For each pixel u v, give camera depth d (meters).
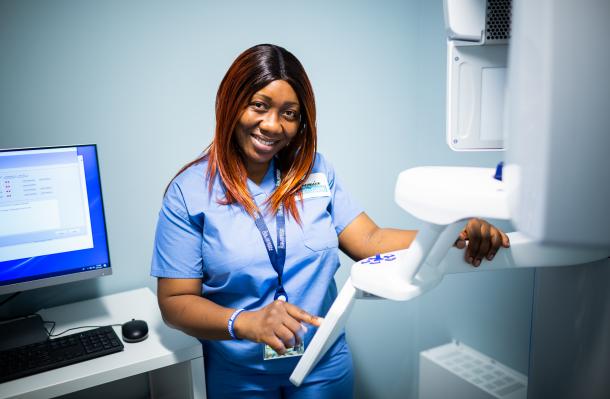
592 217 0.32
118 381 1.54
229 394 1.15
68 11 1.30
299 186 1.16
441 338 1.98
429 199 0.48
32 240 1.19
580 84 0.30
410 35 1.83
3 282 1.17
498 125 0.64
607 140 0.31
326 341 0.75
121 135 1.42
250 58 0.99
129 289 1.51
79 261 1.25
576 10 0.29
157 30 1.41
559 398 0.67
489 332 1.77
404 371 2.14
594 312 0.61
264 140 1.03
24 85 1.28
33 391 0.96
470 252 0.69
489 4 0.60
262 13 1.55
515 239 0.69
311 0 1.62
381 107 1.83
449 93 0.62
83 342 1.11
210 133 1.53
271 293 1.12
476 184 0.47
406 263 0.60
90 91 1.36
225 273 1.08
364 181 1.86
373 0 1.73
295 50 1.63
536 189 0.31
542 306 0.68
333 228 1.20
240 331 0.91
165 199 1.10
